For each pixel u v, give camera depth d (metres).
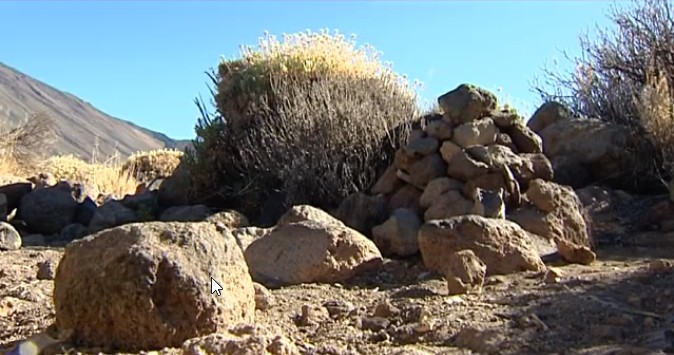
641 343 3.81
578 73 10.66
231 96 10.45
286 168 8.88
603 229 7.32
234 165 10.10
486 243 5.77
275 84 10.07
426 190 7.28
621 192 8.01
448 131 7.61
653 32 10.10
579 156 8.41
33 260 7.18
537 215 6.70
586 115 10.03
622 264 5.91
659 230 7.20
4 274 6.30
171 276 3.84
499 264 5.70
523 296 4.80
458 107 7.62
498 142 7.54
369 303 5.01
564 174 8.22
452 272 5.14
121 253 3.87
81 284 3.91
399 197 7.66
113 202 9.89
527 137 7.64
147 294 3.80
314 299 5.19
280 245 5.99
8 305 5.05
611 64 10.24
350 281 5.88
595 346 3.78
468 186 7.09
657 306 4.47
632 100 9.17
